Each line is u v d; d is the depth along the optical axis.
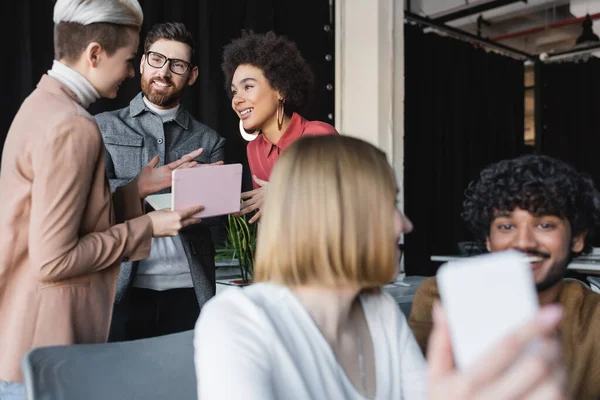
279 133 2.01
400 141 3.77
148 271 1.84
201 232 1.93
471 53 5.39
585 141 6.27
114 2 1.24
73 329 1.17
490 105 5.59
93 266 1.19
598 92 6.25
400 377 0.83
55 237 1.09
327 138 0.72
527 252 0.88
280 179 0.72
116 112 2.02
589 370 0.87
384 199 0.70
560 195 0.86
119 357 0.88
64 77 1.24
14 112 2.69
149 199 1.61
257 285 0.76
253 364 0.63
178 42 1.95
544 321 0.42
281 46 1.96
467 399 0.42
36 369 0.80
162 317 1.88
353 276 0.70
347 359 0.77
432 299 1.06
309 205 0.69
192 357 0.94
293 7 3.58
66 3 1.22
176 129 2.06
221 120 3.27
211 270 1.93
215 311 0.69
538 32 6.19
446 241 5.05
